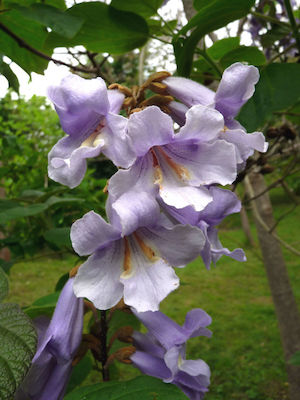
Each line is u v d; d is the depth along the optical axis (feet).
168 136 0.45
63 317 0.55
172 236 0.47
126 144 0.43
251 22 1.18
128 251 0.48
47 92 0.45
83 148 0.43
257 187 1.60
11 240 1.37
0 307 0.46
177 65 0.69
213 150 0.46
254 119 0.65
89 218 0.43
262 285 3.71
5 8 0.64
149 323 0.59
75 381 0.80
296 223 5.82
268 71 0.66
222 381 2.30
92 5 0.59
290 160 1.53
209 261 0.50
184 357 0.60
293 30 0.75
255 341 2.65
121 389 0.50
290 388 1.65
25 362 0.43
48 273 4.23
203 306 3.23
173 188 0.46
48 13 0.54
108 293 0.45
